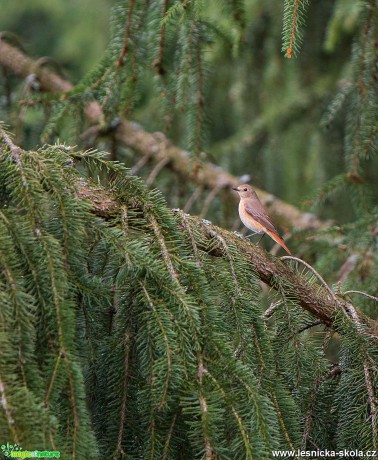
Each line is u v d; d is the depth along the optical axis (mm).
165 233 6379
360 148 9984
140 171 13219
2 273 5367
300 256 11430
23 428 4770
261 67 13930
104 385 6078
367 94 9453
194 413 5660
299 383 6570
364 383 6512
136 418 5891
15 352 5051
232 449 5473
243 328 6191
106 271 6172
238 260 6648
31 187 5836
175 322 5754
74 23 17797
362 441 6301
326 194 11094
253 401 5609
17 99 12141
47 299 5445
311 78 13969
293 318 6812
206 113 9859
